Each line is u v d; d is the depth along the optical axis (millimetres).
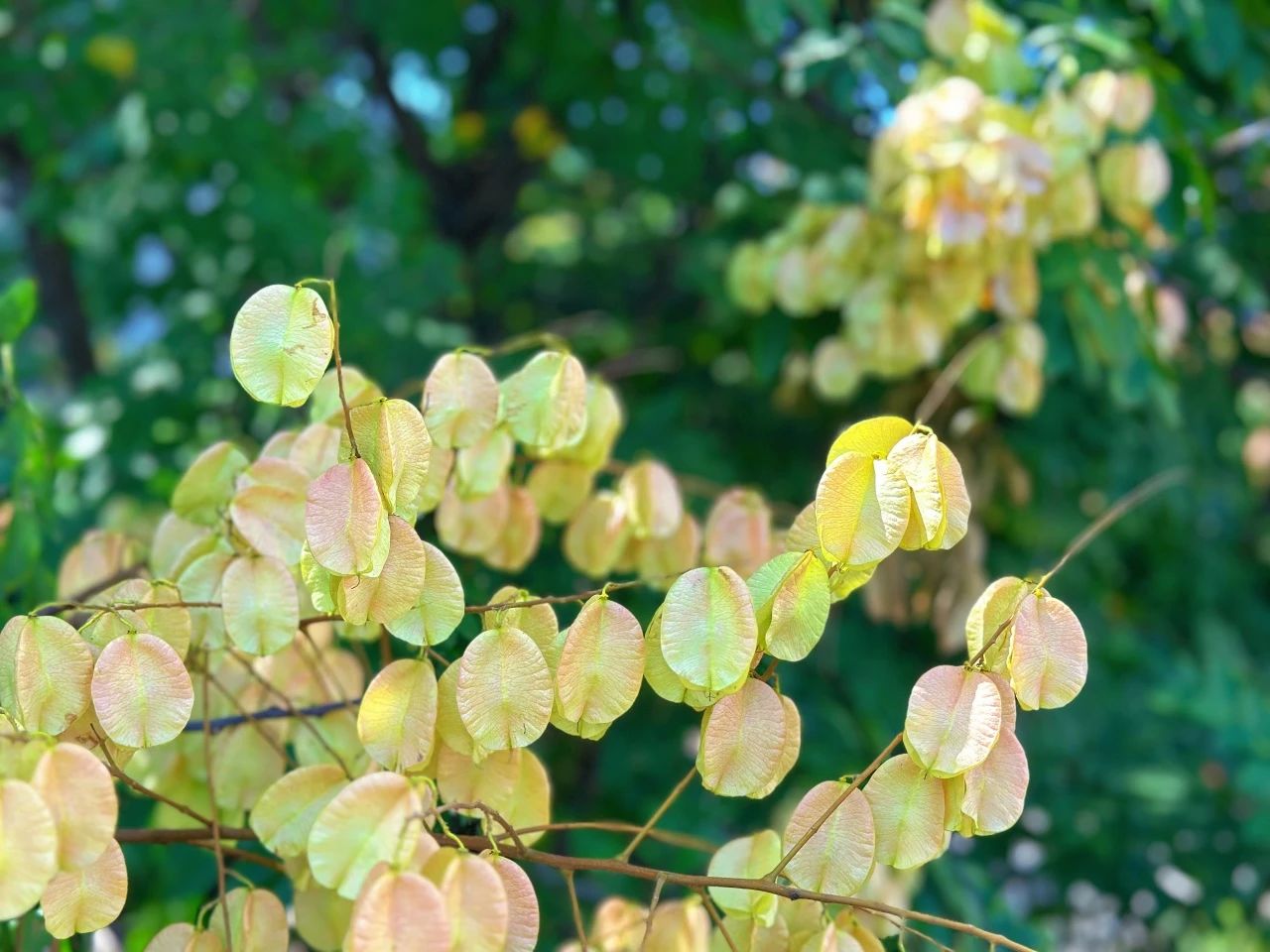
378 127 2064
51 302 2006
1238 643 1727
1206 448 1714
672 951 676
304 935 659
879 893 835
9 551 872
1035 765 1537
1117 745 1601
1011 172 1006
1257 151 1385
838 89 1193
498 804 617
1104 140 1087
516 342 704
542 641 592
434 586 576
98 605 606
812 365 1356
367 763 666
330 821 521
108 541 818
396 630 574
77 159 1617
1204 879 1543
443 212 2176
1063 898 1591
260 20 2039
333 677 735
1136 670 1733
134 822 989
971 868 1073
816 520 570
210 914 634
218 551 677
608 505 795
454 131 2143
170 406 1523
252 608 617
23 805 485
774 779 585
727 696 575
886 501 561
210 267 1659
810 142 1540
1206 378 1646
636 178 1860
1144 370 1157
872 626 1447
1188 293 1534
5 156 1953
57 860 496
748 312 1515
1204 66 1204
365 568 550
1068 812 1504
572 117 1968
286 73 1852
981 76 1114
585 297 2121
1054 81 1102
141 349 1670
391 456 563
